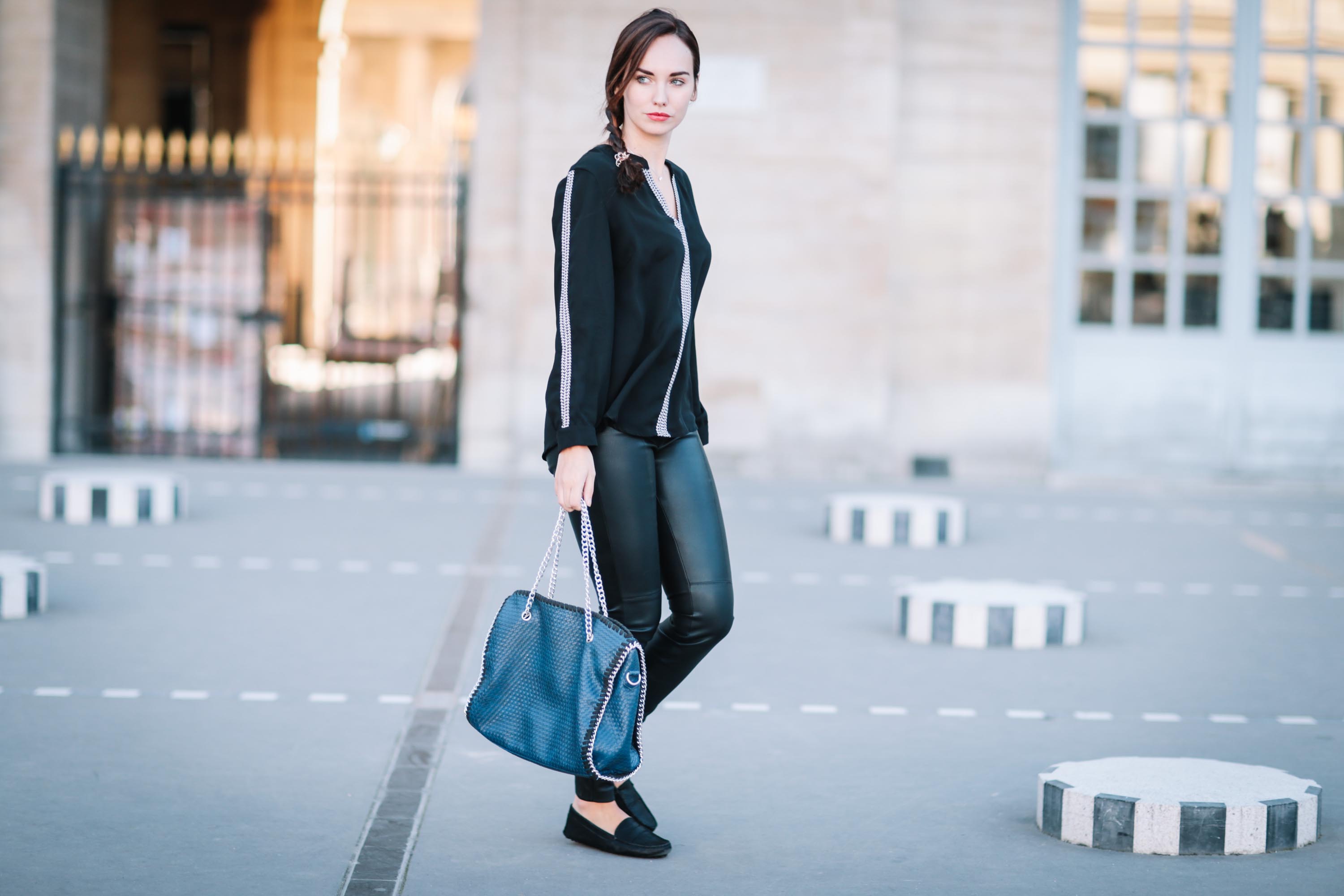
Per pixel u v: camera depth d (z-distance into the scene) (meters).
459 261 12.92
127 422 13.43
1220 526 10.48
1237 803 3.73
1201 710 5.32
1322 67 13.16
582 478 3.43
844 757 4.64
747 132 12.57
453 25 23.52
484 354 12.75
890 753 4.69
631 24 3.56
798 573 8.13
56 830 3.82
